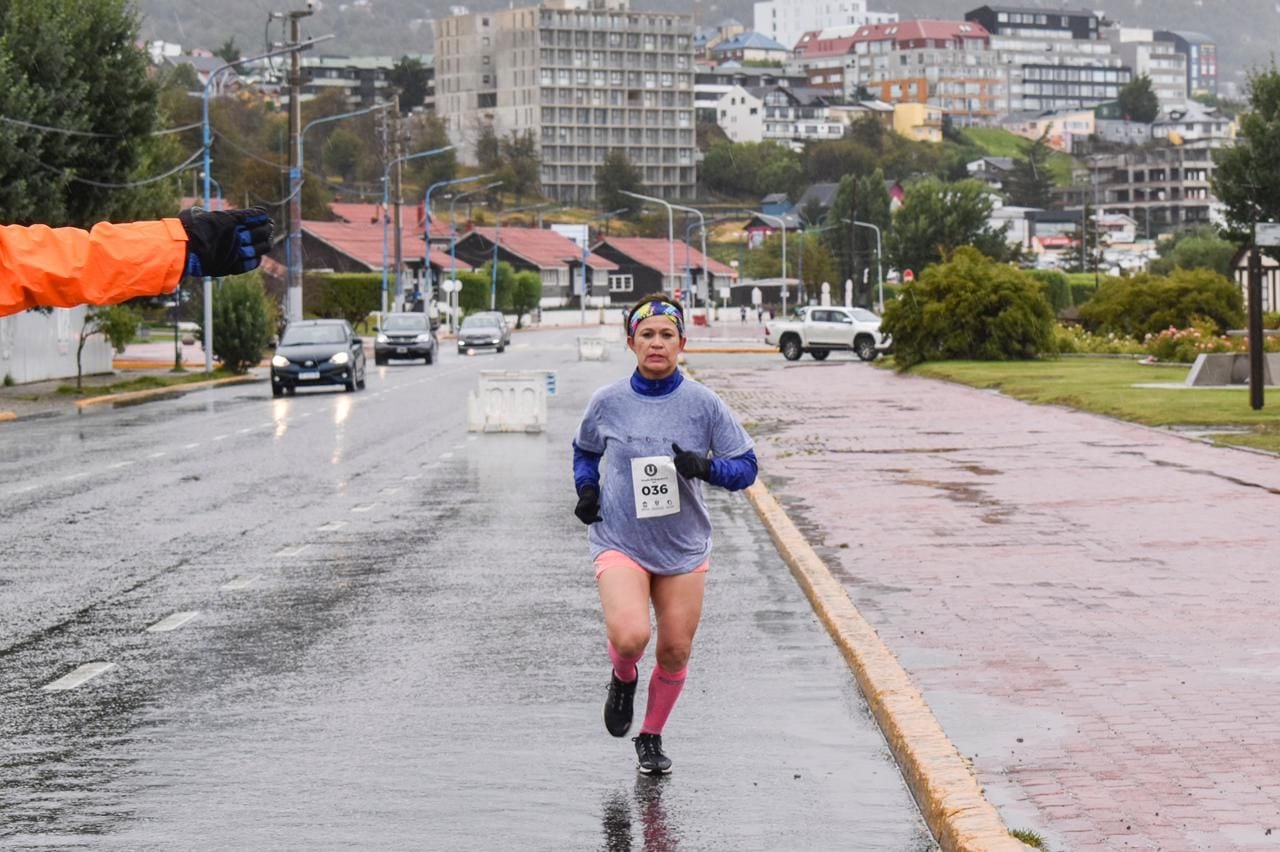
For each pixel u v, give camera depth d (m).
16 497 34.72
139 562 25.55
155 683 17.08
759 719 15.13
